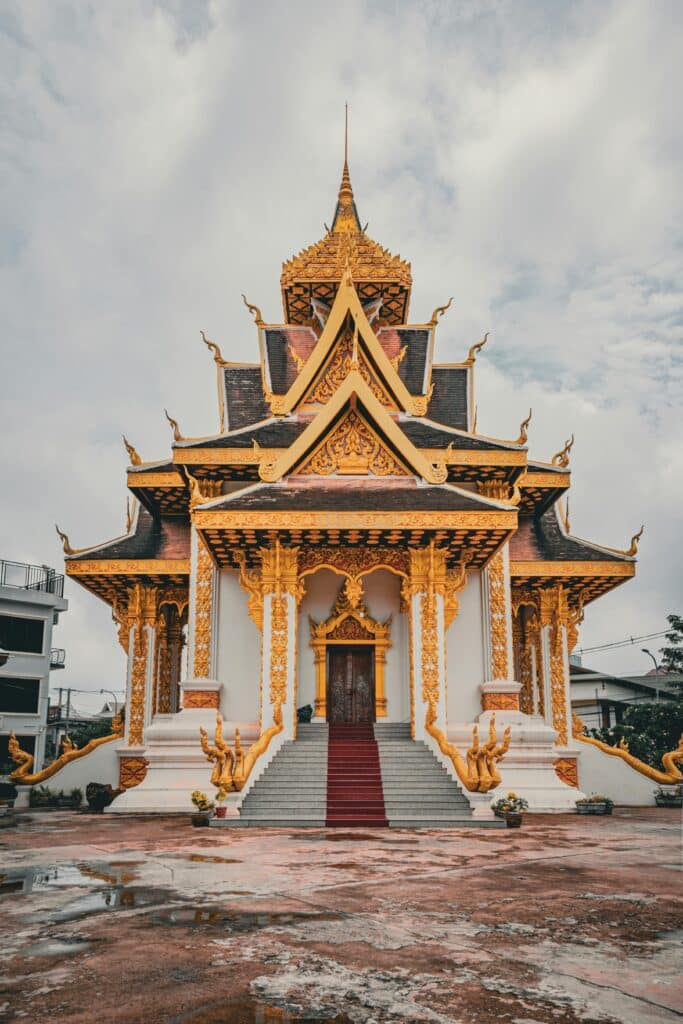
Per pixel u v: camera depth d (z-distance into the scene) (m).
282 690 20.59
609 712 52.28
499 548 22.11
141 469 26.12
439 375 29.78
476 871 10.13
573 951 6.28
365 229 32.78
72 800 23.97
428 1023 4.72
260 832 14.95
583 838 14.19
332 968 5.77
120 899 8.11
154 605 27.16
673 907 7.93
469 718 23.55
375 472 22.59
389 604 23.73
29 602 40.12
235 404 28.75
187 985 5.38
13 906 7.77
